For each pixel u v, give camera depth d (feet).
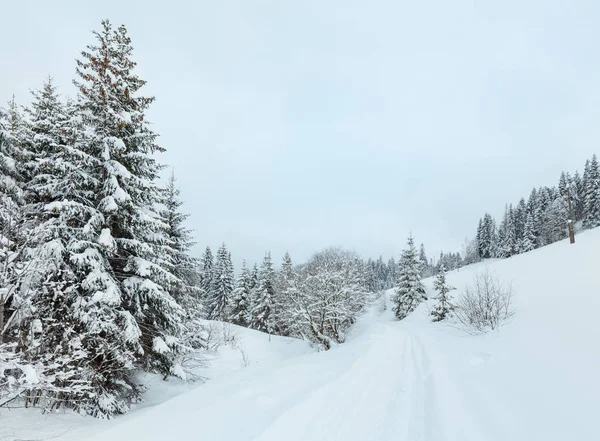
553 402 17.33
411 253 143.33
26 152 33.99
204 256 144.05
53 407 25.40
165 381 42.60
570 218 106.73
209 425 15.28
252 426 14.96
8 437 18.88
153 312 34.53
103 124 31.37
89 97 31.53
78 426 22.31
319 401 18.80
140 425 15.94
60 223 27.81
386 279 362.33
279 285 109.70
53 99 38.52
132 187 31.76
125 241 30.55
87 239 28.99
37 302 25.46
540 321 36.19
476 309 45.62
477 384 23.30
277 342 93.76
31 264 23.22
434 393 21.71
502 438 14.62
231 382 23.81
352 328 111.75
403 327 89.25
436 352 38.78
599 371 19.35
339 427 15.69
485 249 266.36
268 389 20.93
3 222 25.14
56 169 29.63
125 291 31.14
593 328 27.58
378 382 24.17
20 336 23.48
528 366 24.17
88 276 26.81
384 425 16.10
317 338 84.28
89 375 26.43
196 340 51.67
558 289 50.34
